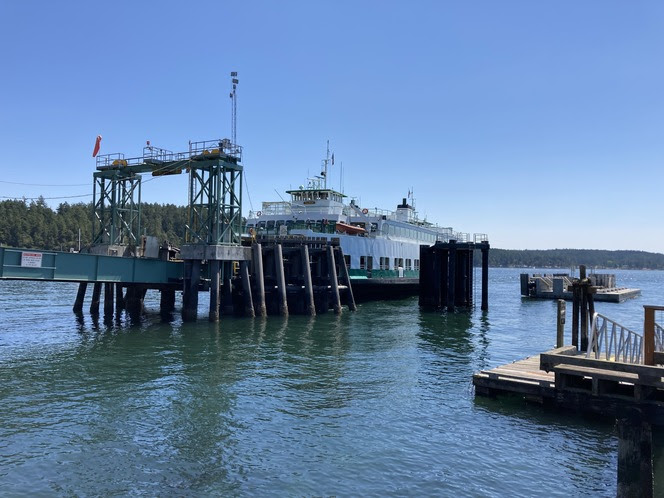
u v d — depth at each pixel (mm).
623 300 67812
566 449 13164
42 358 23094
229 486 11117
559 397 15406
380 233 52281
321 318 38156
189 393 17766
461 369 22203
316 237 45375
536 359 20047
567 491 11039
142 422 14859
